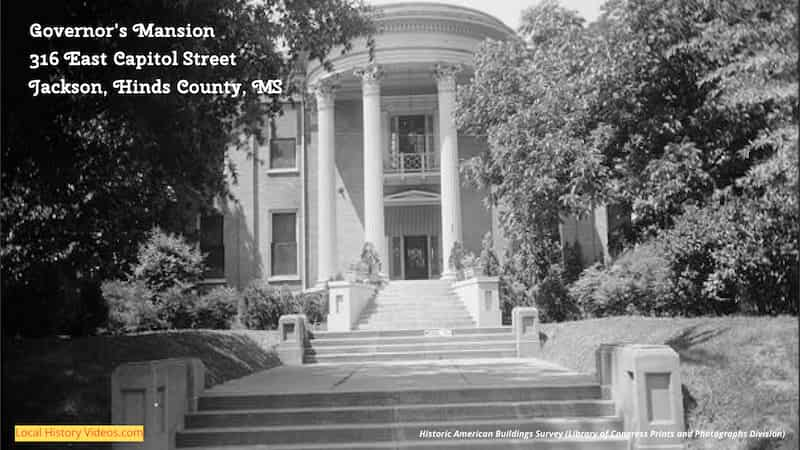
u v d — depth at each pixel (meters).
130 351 11.23
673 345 10.16
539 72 13.38
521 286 20.52
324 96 24.17
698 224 9.66
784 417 7.55
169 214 11.22
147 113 9.54
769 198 8.54
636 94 10.32
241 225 26.05
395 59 22.97
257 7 10.71
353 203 25.97
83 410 8.98
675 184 9.64
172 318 20.08
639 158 10.50
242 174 26.28
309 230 25.80
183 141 10.16
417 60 22.98
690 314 12.45
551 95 11.70
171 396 8.73
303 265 25.58
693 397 8.55
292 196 26.14
